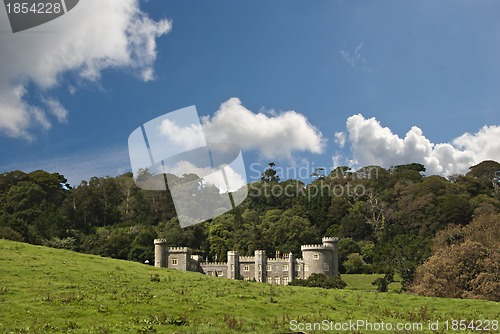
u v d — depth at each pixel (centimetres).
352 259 14062
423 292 7262
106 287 4566
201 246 14900
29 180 16600
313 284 11269
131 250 13550
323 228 17350
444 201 16262
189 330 3469
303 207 18138
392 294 5188
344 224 16888
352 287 12000
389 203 17738
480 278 7125
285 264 13088
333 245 13150
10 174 16562
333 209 17725
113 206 17425
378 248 14100
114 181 18038
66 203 16800
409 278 10700
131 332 3391
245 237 15162
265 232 15450
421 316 4262
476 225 11062
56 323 3528
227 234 15275
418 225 16262
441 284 7206
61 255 5931
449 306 4716
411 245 11512
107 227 16650
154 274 5341
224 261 13788
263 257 13112
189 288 4769
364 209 17612
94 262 5741
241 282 5334
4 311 3697
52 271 4978
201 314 3934
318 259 12950
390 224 16725
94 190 17362
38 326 3431
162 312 3862
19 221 12900
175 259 12600
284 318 3950
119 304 4009
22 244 6359
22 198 15038
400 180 19312
